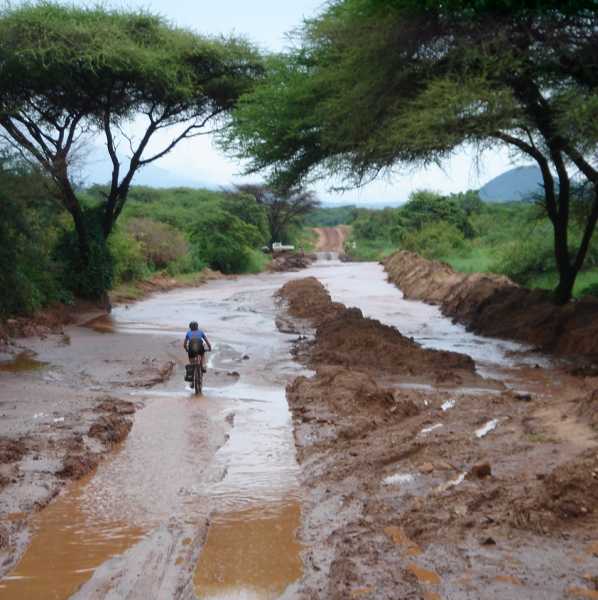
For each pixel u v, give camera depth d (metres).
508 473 8.00
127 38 25.78
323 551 6.47
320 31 19.47
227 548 6.69
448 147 16.47
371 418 11.05
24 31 24.47
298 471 9.01
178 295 37.94
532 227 30.50
